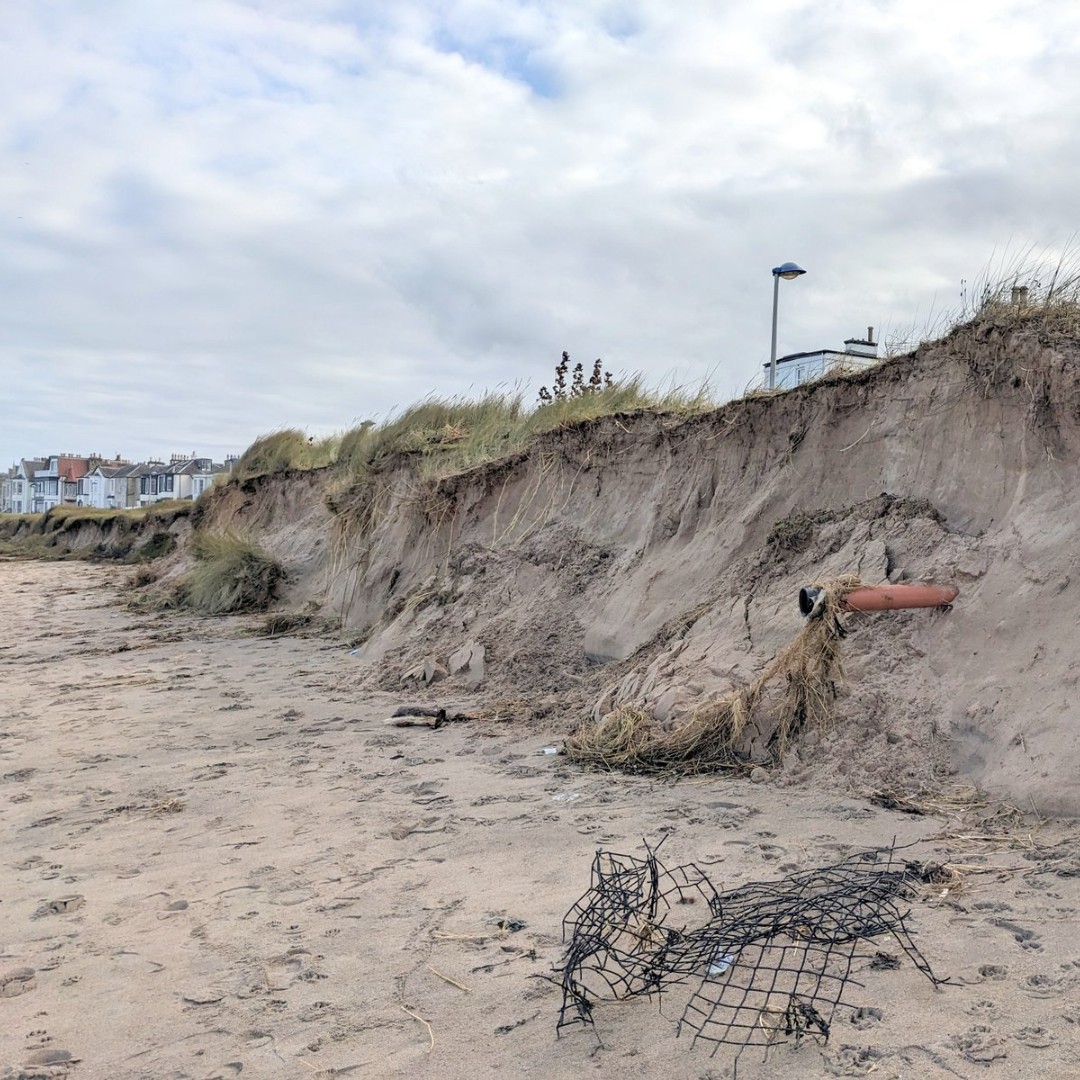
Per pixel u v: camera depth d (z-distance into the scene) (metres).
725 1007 2.77
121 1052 2.88
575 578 9.37
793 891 3.48
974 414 6.56
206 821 5.22
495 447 13.30
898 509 6.62
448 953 3.36
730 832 4.43
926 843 4.07
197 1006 3.14
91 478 88.06
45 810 5.61
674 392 11.05
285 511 19.81
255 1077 2.69
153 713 8.35
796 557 7.07
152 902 4.09
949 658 5.38
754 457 8.45
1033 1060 2.34
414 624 10.41
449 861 4.33
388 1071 2.66
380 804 5.32
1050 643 4.94
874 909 3.29
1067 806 4.20
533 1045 2.71
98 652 12.30
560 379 13.98
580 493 10.52
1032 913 3.23
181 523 30.34
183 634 13.58
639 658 7.56
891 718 5.27
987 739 4.85
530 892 3.86
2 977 3.46
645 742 5.98
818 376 8.38
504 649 8.91
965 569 5.65
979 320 6.65
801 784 5.14
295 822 5.10
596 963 3.15
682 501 8.91
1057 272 6.41
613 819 4.75
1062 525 5.39
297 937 3.61
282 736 7.26
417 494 12.78
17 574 26.06
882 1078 2.34
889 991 2.76
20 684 10.11
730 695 5.96
